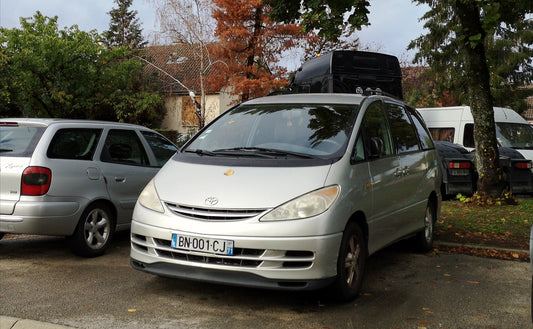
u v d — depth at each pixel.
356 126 5.42
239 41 25.89
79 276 5.71
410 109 7.32
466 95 37.84
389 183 5.70
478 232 8.39
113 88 25.52
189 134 30.30
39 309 4.62
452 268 6.30
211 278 4.50
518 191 12.55
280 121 5.70
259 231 4.42
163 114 34.53
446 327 4.32
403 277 5.88
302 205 4.51
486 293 5.29
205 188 4.82
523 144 14.98
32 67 22.16
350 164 5.02
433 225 7.43
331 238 4.51
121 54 25.12
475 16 11.12
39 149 6.08
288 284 4.45
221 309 4.69
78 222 6.35
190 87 31.03
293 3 11.27
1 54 21.88
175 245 4.63
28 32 22.89
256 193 4.62
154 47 26.95
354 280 5.00
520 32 38.09
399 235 6.12
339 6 10.34
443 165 12.15
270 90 26.42
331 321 4.42
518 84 39.62
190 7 25.52
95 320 4.36
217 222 4.54
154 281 5.54
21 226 5.89
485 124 11.45
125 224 7.07
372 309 4.75
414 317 4.55
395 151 6.10
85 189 6.41
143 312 4.58
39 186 5.95
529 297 5.17
